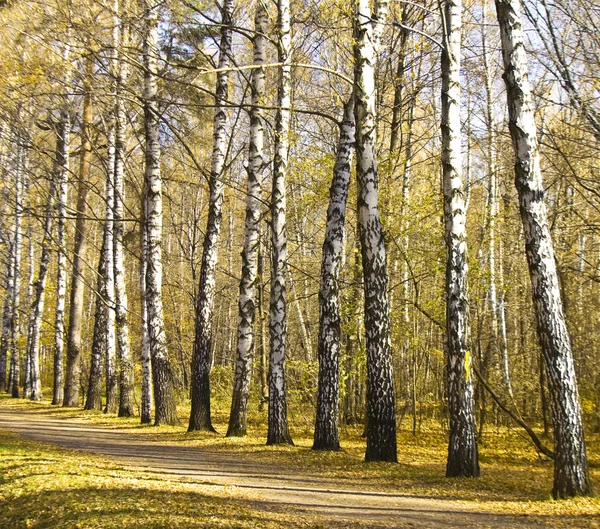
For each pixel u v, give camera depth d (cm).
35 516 694
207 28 1488
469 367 1009
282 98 1444
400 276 1864
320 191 1717
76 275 2573
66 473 898
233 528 637
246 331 1560
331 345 1312
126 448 1341
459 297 1002
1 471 920
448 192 1016
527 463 1330
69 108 1761
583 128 1200
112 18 1498
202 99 1712
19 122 1741
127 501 729
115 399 2384
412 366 2017
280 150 1445
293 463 1157
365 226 1155
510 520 702
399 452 1472
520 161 866
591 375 1823
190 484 890
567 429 814
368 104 1168
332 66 1730
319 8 1316
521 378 1997
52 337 3488
